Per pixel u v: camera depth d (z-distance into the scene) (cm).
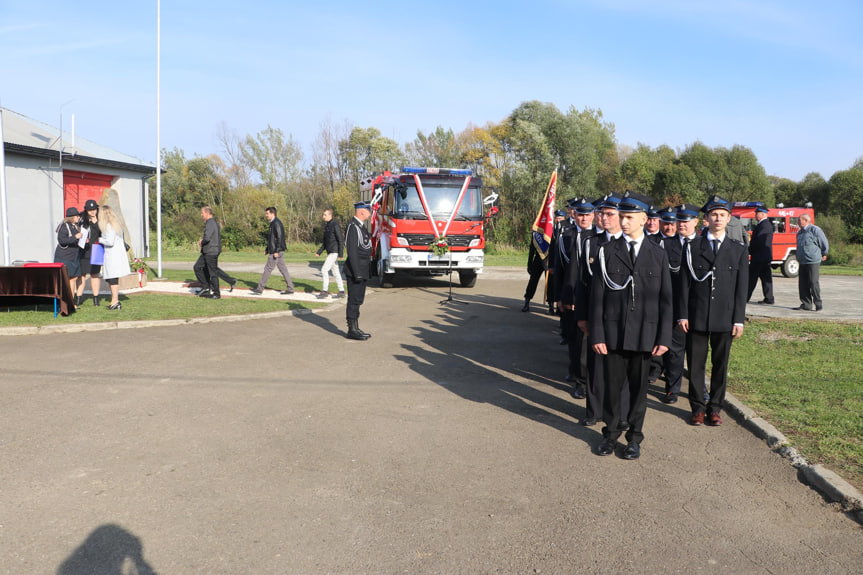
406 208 1686
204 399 626
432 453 495
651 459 495
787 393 659
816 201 4753
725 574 328
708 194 4419
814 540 366
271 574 318
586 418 577
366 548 346
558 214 1190
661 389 725
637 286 493
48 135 2053
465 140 4631
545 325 1133
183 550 339
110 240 1111
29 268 1023
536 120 4422
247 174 4731
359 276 952
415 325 1110
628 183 4650
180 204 4709
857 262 3459
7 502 391
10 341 883
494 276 2223
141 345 873
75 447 488
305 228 4378
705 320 577
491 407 627
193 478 435
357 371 759
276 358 818
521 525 378
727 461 491
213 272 1317
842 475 445
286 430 540
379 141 4638
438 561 334
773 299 1362
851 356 837
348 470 456
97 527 362
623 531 373
